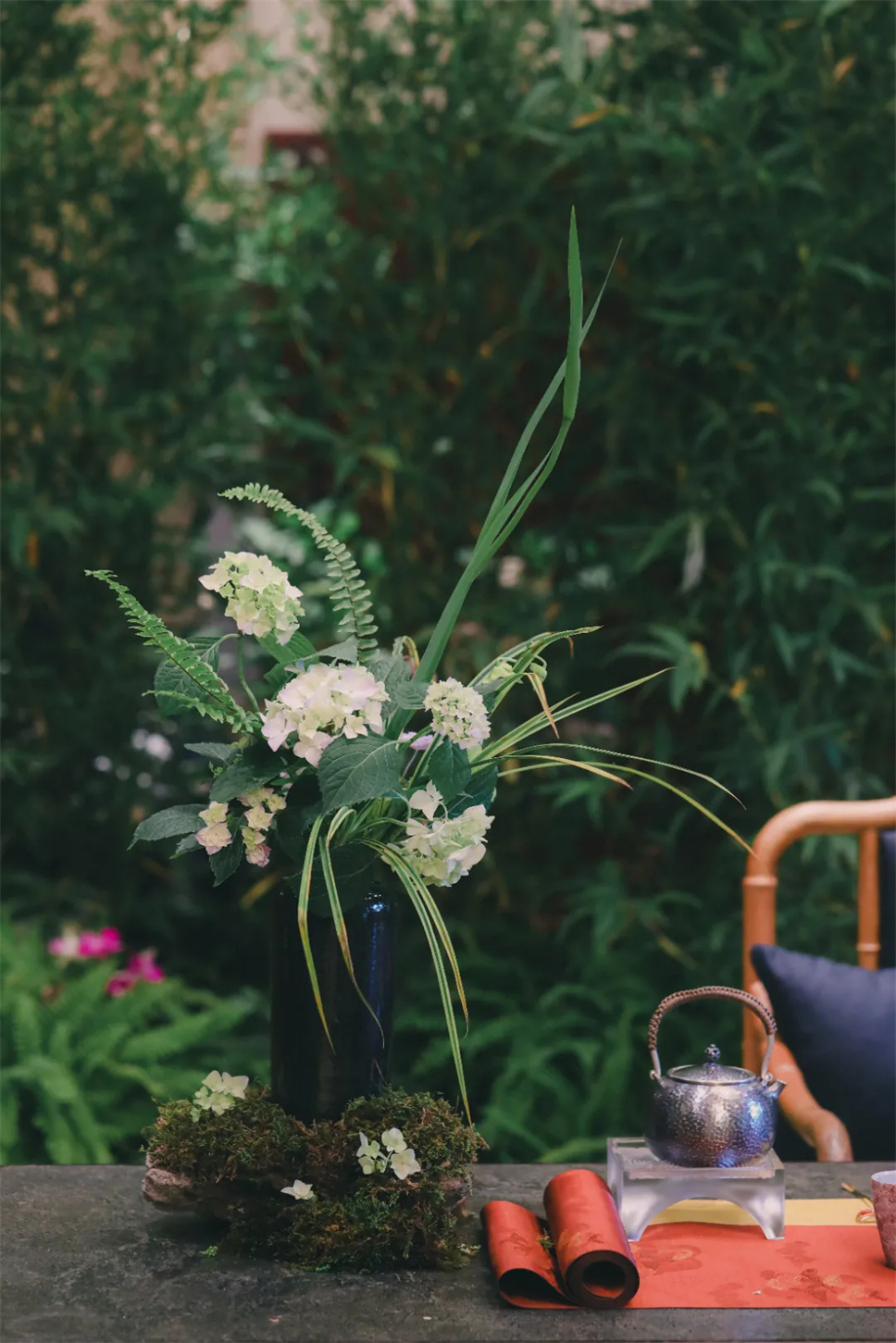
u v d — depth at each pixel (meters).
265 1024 2.71
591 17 2.58
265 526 2.78
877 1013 1.61
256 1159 1.09
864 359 2.54
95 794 2.82
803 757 2.53
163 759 2.85
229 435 2.80
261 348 2.80
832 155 2.49
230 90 2.80
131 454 2.79
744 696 2.55
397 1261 1.09
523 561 2.72
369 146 2.66
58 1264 1.08
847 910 2.54
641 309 2.59
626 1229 1.16
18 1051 2.39
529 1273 1.06
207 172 2.79
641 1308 1.01
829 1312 1.00
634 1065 2.52
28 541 2.72
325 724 1.09
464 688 1.10
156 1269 1.08
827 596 2.57
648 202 2.47
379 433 2.70
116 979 2.63
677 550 2.61
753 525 2.58
